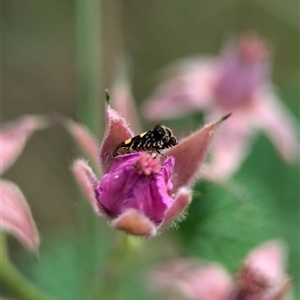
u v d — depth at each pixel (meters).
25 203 0.18
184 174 0.16
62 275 0.22
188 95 0.22
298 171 0.26
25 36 0.32
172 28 0.34
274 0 0.34
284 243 0.23
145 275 0.21
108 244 0.20
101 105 0.21
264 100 0.23
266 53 0.22
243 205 0.20
